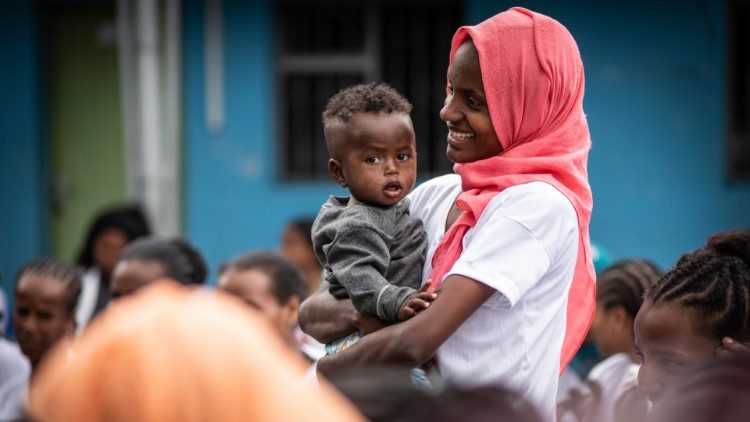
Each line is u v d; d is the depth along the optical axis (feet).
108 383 4.00
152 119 25.20
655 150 29.78
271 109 30.25
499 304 8.18
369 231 8.39
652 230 29.89
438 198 9.02
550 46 8.45
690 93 29.68
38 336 13.74
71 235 30.96
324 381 5.46
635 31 29.63
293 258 20.02
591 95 29.84
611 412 11.34
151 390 3.98
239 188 30.30
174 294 4.30
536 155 8.48
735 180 29.91
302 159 30.53
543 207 8.21
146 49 25.21
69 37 30.68
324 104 30.40
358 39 30.22
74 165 30.89
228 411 4.05
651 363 7.52
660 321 7.45
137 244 14.24
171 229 27.22
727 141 29.84
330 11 30.19
